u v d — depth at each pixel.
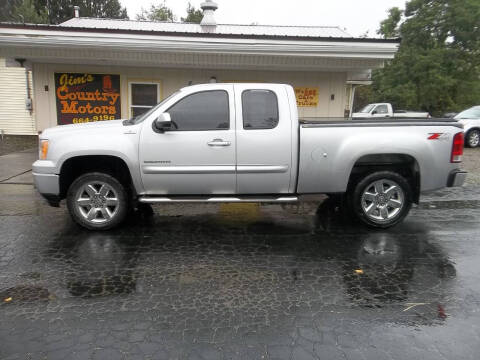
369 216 5.50
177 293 3.67
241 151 5.16
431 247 4.96
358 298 3.62
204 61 10.75
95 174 5.23
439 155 5.32
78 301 3.49
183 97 5.16
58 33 9.65
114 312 3.31
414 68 28.17
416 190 5.50
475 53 28.09
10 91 17.03
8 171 9.59
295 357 2.76
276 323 3.18
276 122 5.20
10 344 2.87
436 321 3.24
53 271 4.11
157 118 5.07
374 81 34.44
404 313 3.36
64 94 11.62
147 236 5.26
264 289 3.77
